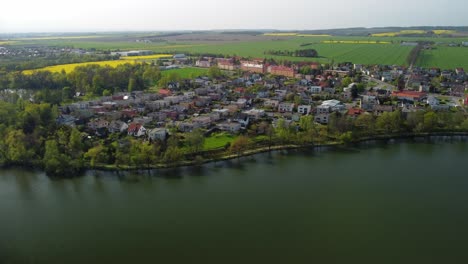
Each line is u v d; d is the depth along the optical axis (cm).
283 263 8731
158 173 13638
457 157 14938
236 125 17750
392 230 10031
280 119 17738
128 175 13512
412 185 12538
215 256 8975
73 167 13688
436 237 9731
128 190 12388
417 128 17500
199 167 14162
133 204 11456
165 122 19012
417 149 15888
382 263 8750
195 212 10925
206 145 15750
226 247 9312
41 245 9531
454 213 10825
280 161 14700
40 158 14262
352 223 10350
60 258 9031
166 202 11531
